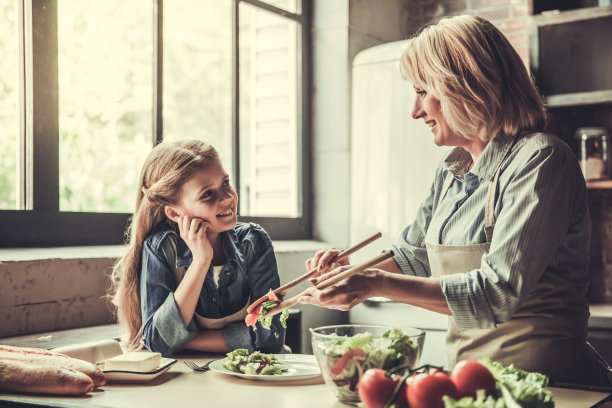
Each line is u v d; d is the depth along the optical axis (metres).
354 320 2.93
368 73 2.95
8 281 1.79
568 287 1.30
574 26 2.80
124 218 2.41
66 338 1.77
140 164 2.55
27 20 2.11
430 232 1.46
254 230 1.79
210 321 1.63
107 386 1.18
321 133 3.28
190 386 1.17
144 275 1.63
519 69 1.32
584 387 1.13
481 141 1.38
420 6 3.46
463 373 0.82
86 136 2.36
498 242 1.21
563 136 3.03
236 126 2.93
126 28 2.52
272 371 1.23
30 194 2.11
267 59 3.35
